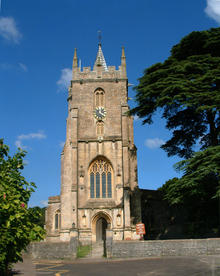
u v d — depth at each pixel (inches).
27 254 1414.9
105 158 2261.3
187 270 845.8
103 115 2338.8
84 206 2153.1
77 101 2373.3
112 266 1029.8
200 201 1488.7
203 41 1589.6
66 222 2207.2
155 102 1593.3
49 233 2566.4
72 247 1358.3
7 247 620.4
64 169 2316.7
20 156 736.3
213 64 1497.3
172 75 1534.2
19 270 948.0
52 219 2600.9
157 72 1593.3
